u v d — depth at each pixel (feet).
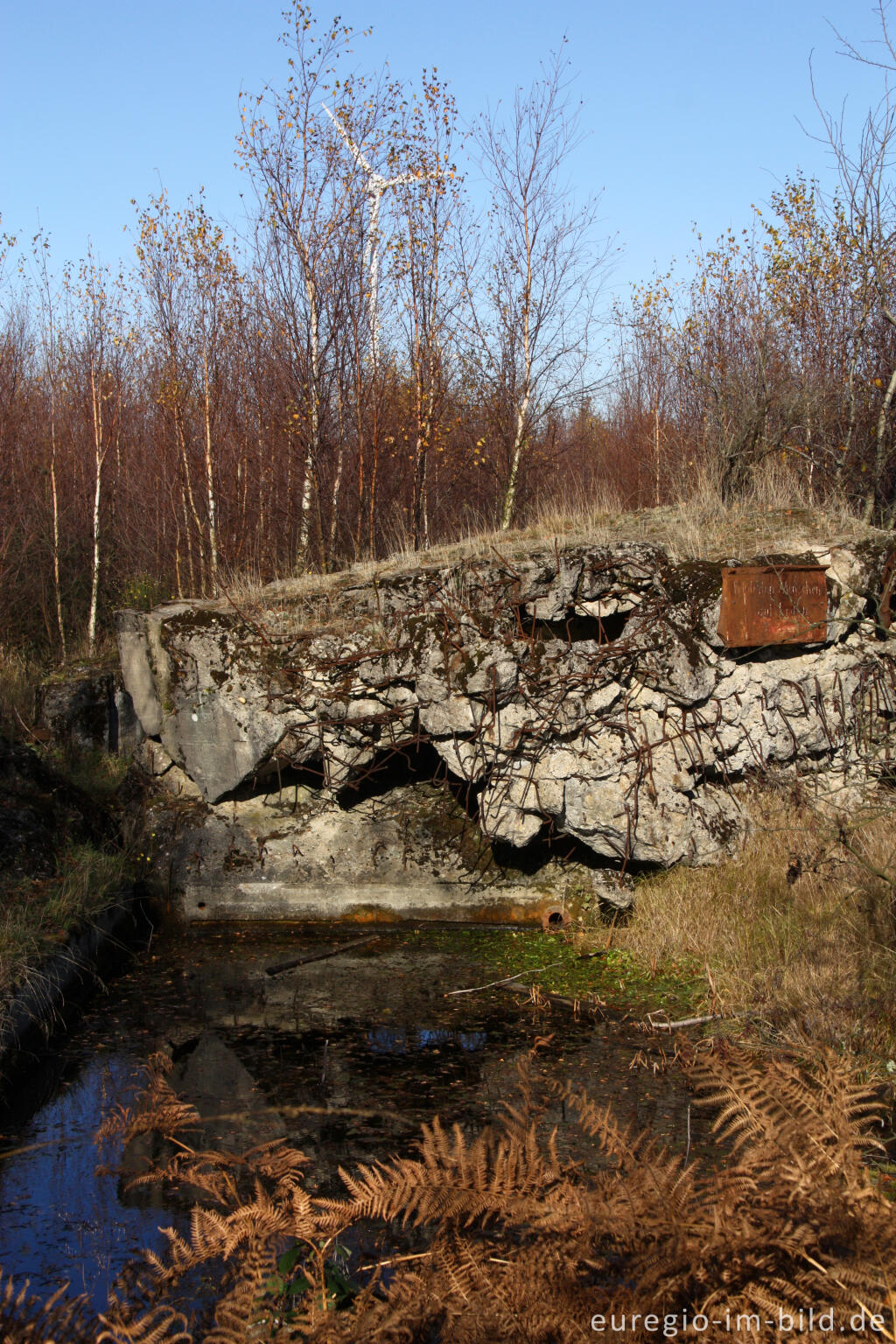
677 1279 8.03
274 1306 9.09
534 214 51.85
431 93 48.91
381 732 26.32
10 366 57.36
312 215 48.42
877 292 40.52
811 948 19.89
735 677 24.94
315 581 28.99
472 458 55.01
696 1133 14.62
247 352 53.16
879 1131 13.69
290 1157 12.72
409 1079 17.28
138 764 28.94
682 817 24.52
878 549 25.79
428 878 26.58
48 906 22.35
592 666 24.79
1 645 41.91
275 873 26.71
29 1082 17.31
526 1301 8.20
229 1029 19.77
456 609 25.41
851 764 25.54
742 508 30.37
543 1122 15.29
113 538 58.59
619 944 23.58
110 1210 13.20
